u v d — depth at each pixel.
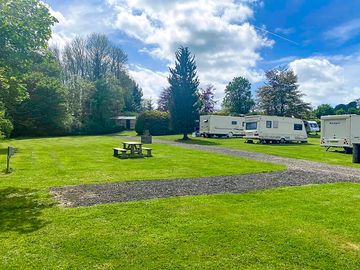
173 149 20.22
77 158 14.88
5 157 15.10
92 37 56.97
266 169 11.95
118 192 7.71
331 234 4.85
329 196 7.39
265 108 47.09
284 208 6.29
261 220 5.49
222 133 35.12
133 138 32.50
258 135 26.81
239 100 72.12
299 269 3.78
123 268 3.78
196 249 4.28
